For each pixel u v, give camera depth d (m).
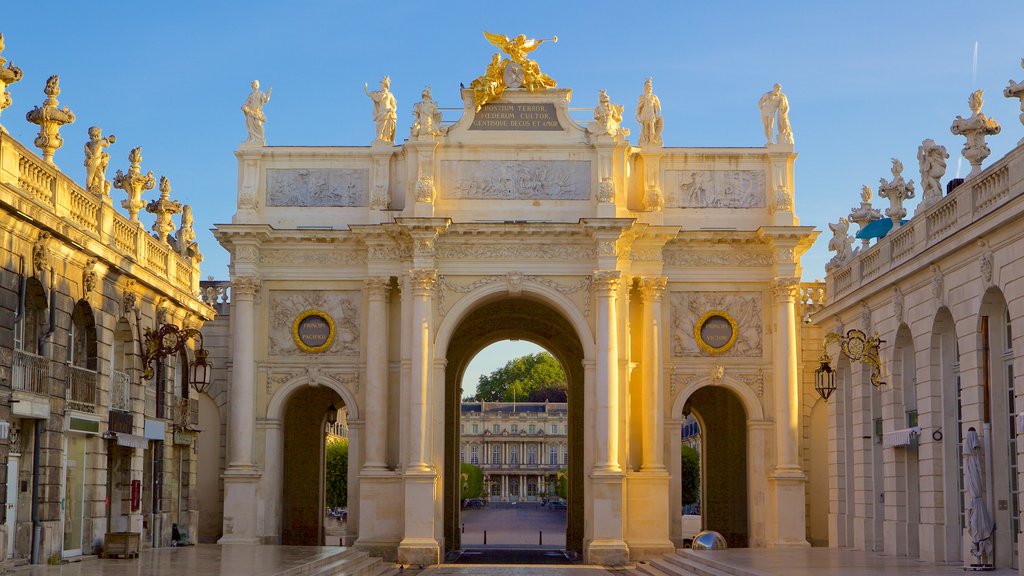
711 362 57.84
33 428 35.69
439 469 55.53
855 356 46.50
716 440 64.56
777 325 57.09
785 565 38.97
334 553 45.00
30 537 35.44
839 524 52.44
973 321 36.31
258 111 58.56
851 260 49.97
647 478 55.44
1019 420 32.78
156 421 46.69
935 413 40.09
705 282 57.81
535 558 60.03
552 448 197.62
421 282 55.31
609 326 54.91
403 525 55.25
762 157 58.25
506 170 57.16
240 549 47.81
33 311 35.91
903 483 44.50
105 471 41.09
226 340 61.28
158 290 45.75
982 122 36.56
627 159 57.28
